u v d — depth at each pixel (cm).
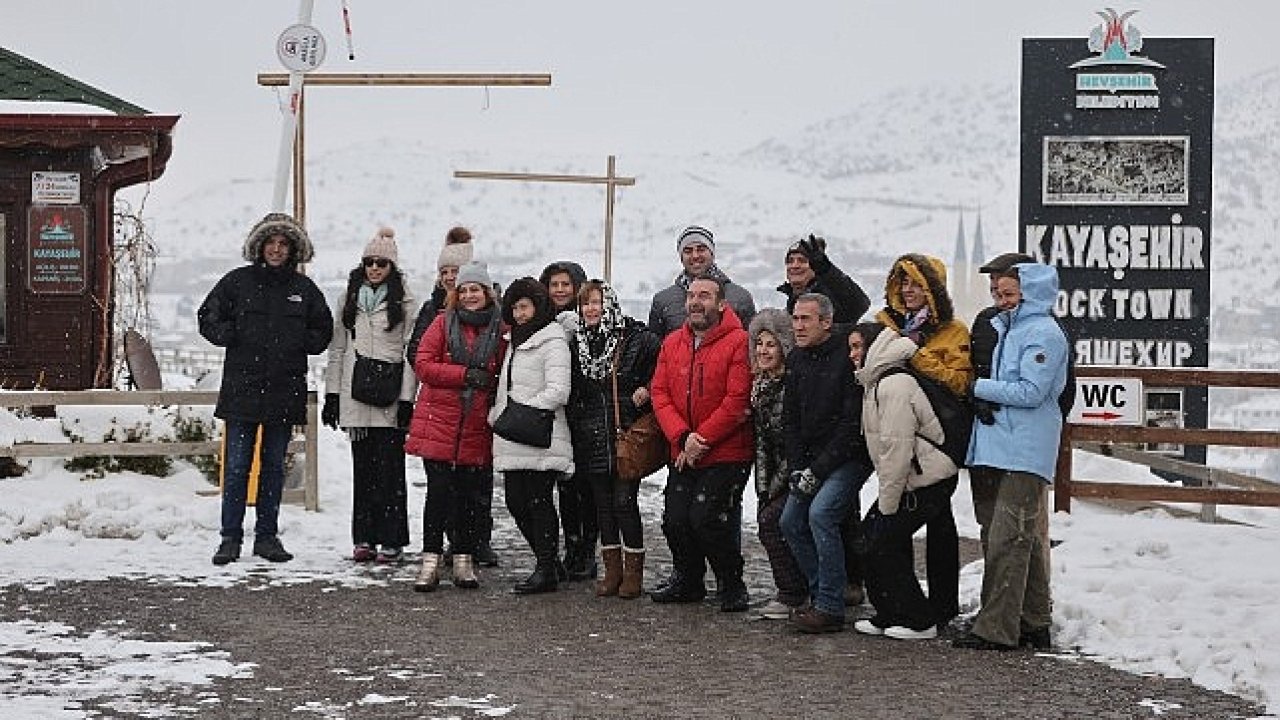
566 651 805
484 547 1075
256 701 689
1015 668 773
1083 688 731
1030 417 814
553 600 952
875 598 856
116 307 1527
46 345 1476
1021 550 814
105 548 1099
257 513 1082
